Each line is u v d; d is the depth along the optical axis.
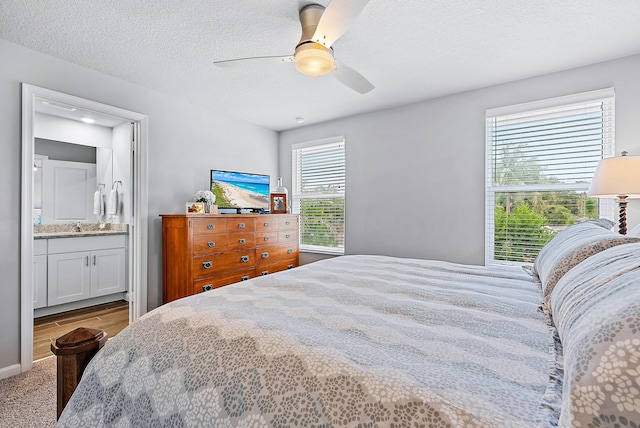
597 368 0.45
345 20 1.52
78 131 3.94
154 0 1.71
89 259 3.71
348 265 2.05
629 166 1.88
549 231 2.68
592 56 2.33
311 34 1.77
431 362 0.73
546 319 1.01
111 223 4.30
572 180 2.57
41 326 3.11
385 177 3.54
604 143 2.44
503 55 2.32
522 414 0.53
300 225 4.42
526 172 2.77
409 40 2.12
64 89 2.42
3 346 2.12
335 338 0.86
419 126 3.30
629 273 0.65
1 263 2.12
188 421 0.74
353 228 3.80
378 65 2.48
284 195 4.09
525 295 1.30
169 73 2.65
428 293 1.32
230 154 3.83
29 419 1.66
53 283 3.42
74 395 0.94
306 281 1.57
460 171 3.05
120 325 3.16
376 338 0.87
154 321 1.04
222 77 2.72
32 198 2.25
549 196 2.68
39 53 2.29
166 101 3.13
